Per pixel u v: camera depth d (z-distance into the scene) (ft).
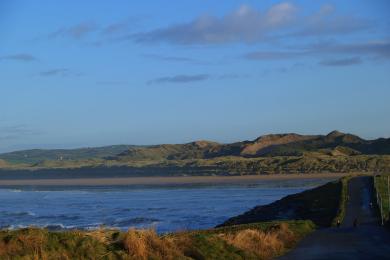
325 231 132.46
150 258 67.41
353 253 89.04
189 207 325.21
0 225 241.14
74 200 439.63
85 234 69.21
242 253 80.28
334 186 264.72
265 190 488.02
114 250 66.23
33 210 340.80
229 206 322.96
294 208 227.20
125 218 268.62
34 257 58.65
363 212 182.39
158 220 251.39
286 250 95.25
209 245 78.38
